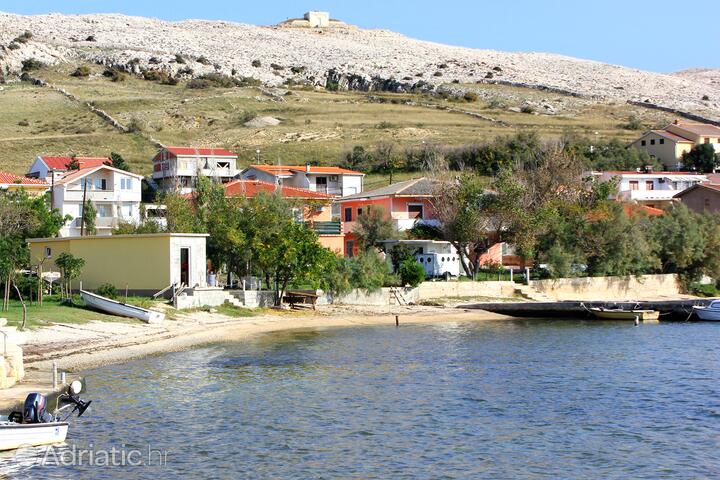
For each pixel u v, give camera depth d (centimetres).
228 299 7100
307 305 7656
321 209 10688
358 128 18900
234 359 4981
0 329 3925
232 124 19225
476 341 6075
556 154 10688
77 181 10769
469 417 3641
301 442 3219
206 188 9131
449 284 8725
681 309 8025
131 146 16925
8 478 2789
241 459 3006
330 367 4788
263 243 7419
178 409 3672
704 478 2883
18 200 8212
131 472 2861
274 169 12800
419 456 3075
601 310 7900
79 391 3450
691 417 3681
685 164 16138
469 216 9062
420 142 17138
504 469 2948
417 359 5138
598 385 4362
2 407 3372
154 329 5822
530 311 8100
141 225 8794
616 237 9706
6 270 5831
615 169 15362
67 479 2788
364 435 3328
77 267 6569
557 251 9400
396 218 10219
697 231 10200
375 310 7844
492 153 15475
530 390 4216
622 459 3077
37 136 17162
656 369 4878
